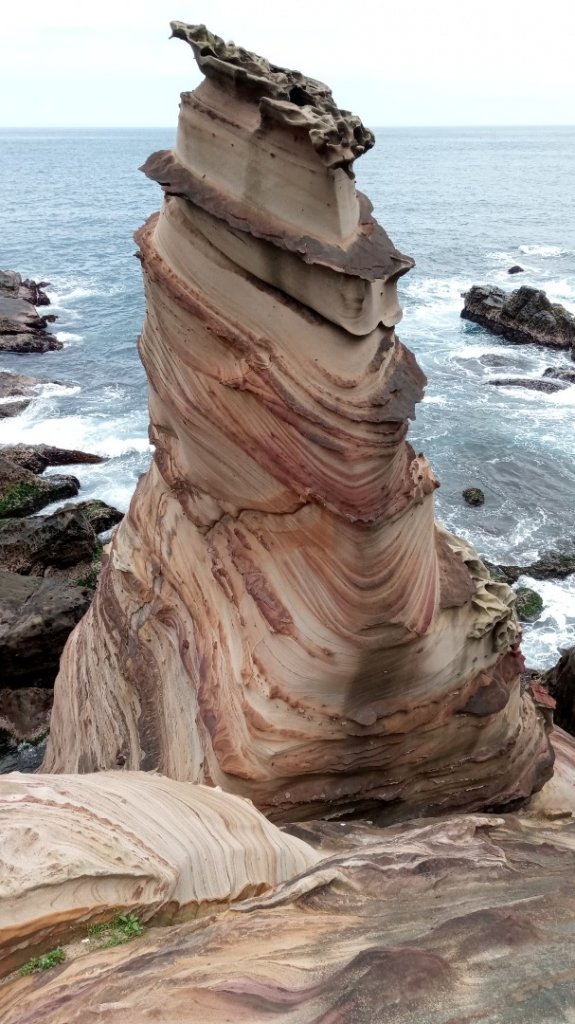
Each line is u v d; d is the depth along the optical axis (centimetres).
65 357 3416
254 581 713
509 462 2386
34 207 8650
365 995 350
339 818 766
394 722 733
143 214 8144
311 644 686
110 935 442
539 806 910
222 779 722
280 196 609
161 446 833
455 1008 343
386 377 656
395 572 670
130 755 918
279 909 480
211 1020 352
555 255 5669
